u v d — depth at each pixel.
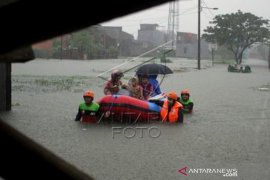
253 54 105.81
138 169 7.19
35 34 2.37
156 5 2.29
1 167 2.35
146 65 12.91
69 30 2.36
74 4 2.23
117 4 2.23
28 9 2.26
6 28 2.34
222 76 33.25
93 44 64.00
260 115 13.62
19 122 11.10
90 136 9.69
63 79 24.75
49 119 11.63
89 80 24.36
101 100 11.37
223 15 62.25
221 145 9.20
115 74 12.06
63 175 2.40
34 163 2.36
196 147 8.95
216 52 86.94
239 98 18.28
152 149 8.65
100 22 2.32
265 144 9.43
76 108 13.71
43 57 55.53
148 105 11.48
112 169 7.15
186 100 13.76
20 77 25.64
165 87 22.80
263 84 26.00
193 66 48.97
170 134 10.16
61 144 8.87
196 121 12.11
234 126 11.56
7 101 12.81
